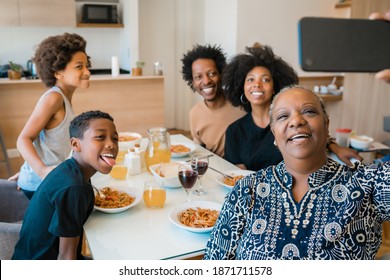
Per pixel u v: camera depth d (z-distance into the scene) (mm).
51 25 4516
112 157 1413
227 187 1692
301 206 1001
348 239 959
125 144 2225
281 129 1011
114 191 1642
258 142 2061
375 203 981
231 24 4645
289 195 1021
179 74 5664
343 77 5008
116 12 4941
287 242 988
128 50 5012
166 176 1764
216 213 1421
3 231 1479
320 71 709
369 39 729
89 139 1370
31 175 1918
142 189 1715
